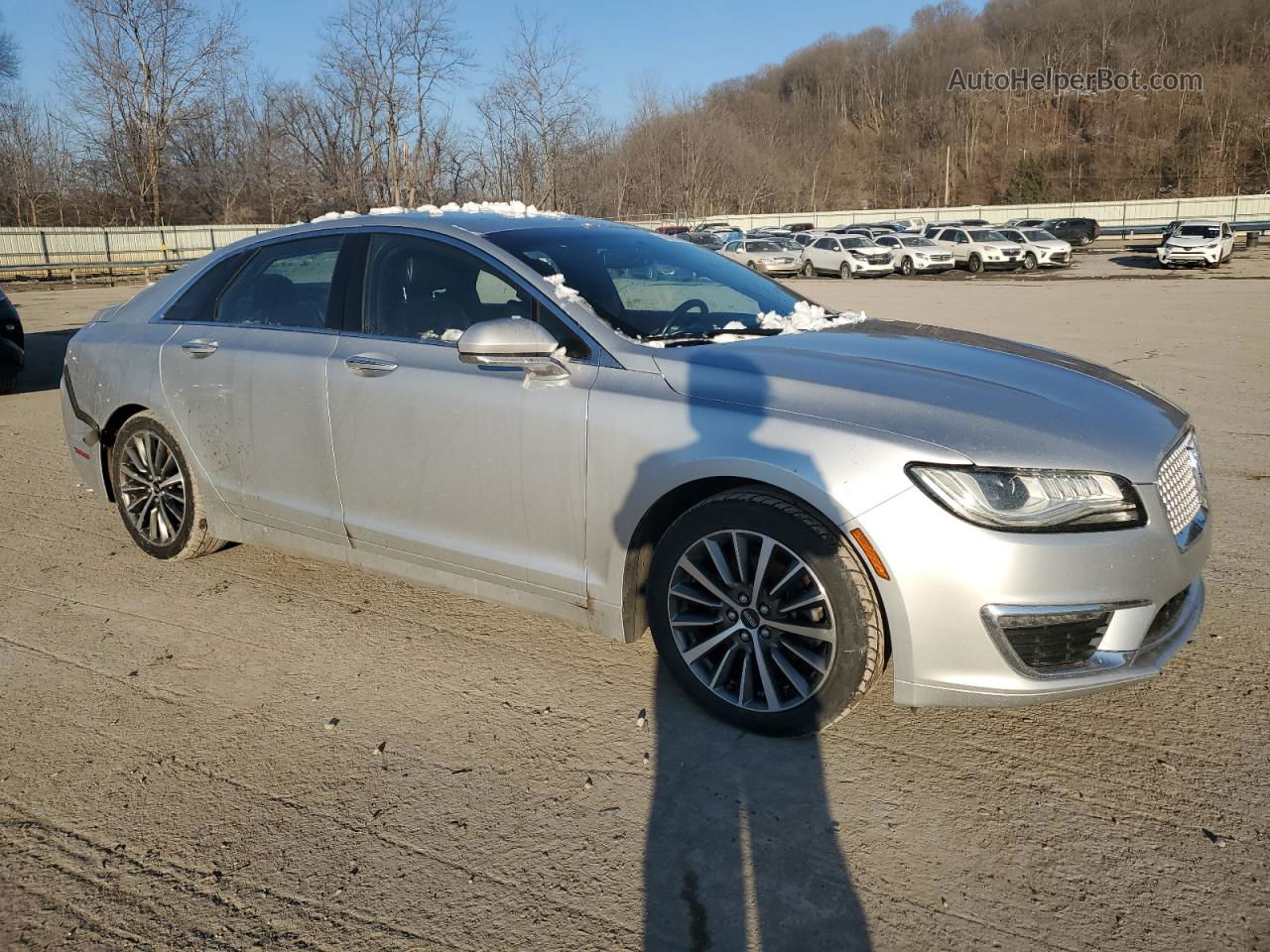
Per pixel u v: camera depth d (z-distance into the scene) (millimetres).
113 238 36844
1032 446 2594
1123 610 2607
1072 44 107625
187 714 3129
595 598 3133
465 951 2125
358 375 3545
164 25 45781
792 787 2695
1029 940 2131
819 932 2170
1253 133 85875
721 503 2828
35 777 2781
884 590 2596
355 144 41312
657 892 2301
